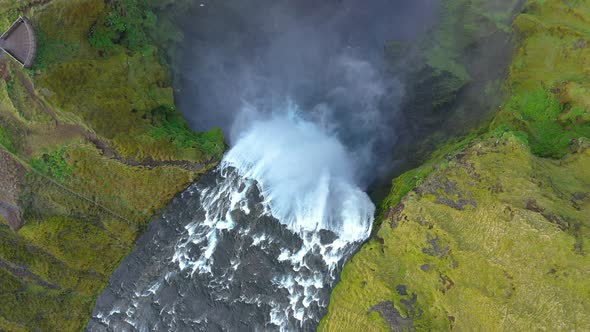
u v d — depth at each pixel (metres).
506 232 22.86
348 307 26.48
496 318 22.17
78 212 31.09
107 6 30.19
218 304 30.31
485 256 23.14
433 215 24.95
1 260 31.17
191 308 30.75
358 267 26.88
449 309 23.89
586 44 26.89
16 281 31.69
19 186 29.88
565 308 20.94
